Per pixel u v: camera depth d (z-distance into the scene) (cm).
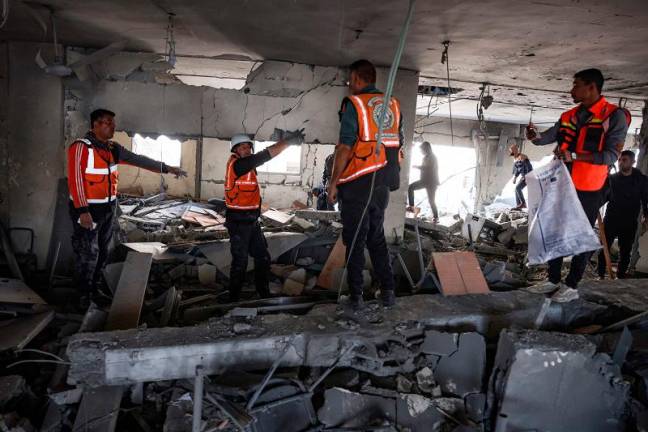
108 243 380
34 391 268
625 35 346
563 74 517
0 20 366
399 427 251
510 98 772
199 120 492
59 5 329
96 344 244
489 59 461
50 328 342
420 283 364
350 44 416
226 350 254
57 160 470
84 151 339
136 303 324
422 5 299
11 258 443
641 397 255
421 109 1083
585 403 253
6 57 450
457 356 275
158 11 338
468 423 253
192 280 477
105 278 385
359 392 259
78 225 349
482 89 629
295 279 454
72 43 450
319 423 247
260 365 262
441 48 420
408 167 547
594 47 389
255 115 504
